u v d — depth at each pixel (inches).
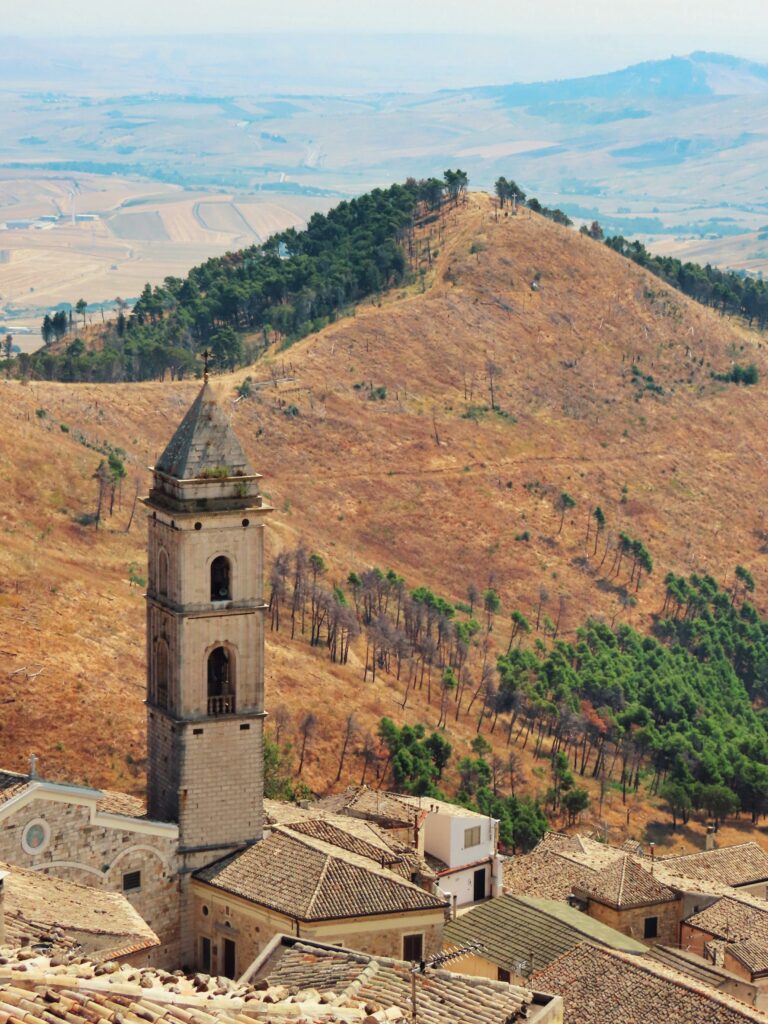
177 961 4569.4
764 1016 3909.9
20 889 3895.2
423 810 5516.7
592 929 4977.9
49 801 4271.7
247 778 4638.3
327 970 2957.7
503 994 2807.6
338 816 5310.0
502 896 5113.2
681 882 5615.2
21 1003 2048.5
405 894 4419.3
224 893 4480.8
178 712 4576.8
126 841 4441.4
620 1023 3956.7
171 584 4594.0
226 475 4552.2
